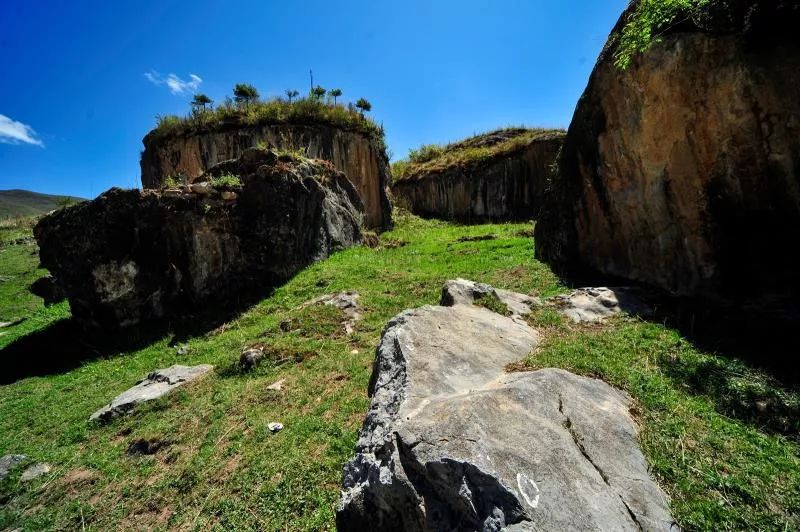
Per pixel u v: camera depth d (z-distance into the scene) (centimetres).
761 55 525
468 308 623
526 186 2572
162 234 1137
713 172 606
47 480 554
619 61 658
